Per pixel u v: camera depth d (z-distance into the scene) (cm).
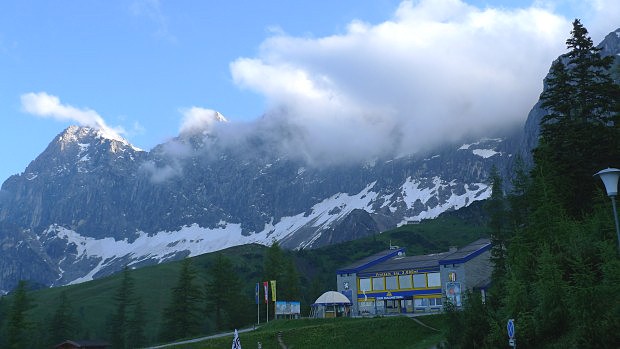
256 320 14725
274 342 7788
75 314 19350
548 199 5212
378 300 10975
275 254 15600
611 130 6144
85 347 11912
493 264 9906
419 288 10525
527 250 4844
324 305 10475
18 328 12912
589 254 4034
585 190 6047
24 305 13100
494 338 3953
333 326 7938
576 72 6819
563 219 5003
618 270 3541
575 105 6662
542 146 6231
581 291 3441
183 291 13825
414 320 7900
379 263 11862
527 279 4559
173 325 13638
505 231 8450
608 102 6512
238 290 14912
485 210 8925
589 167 6044
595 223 4472
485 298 4925
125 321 15825
